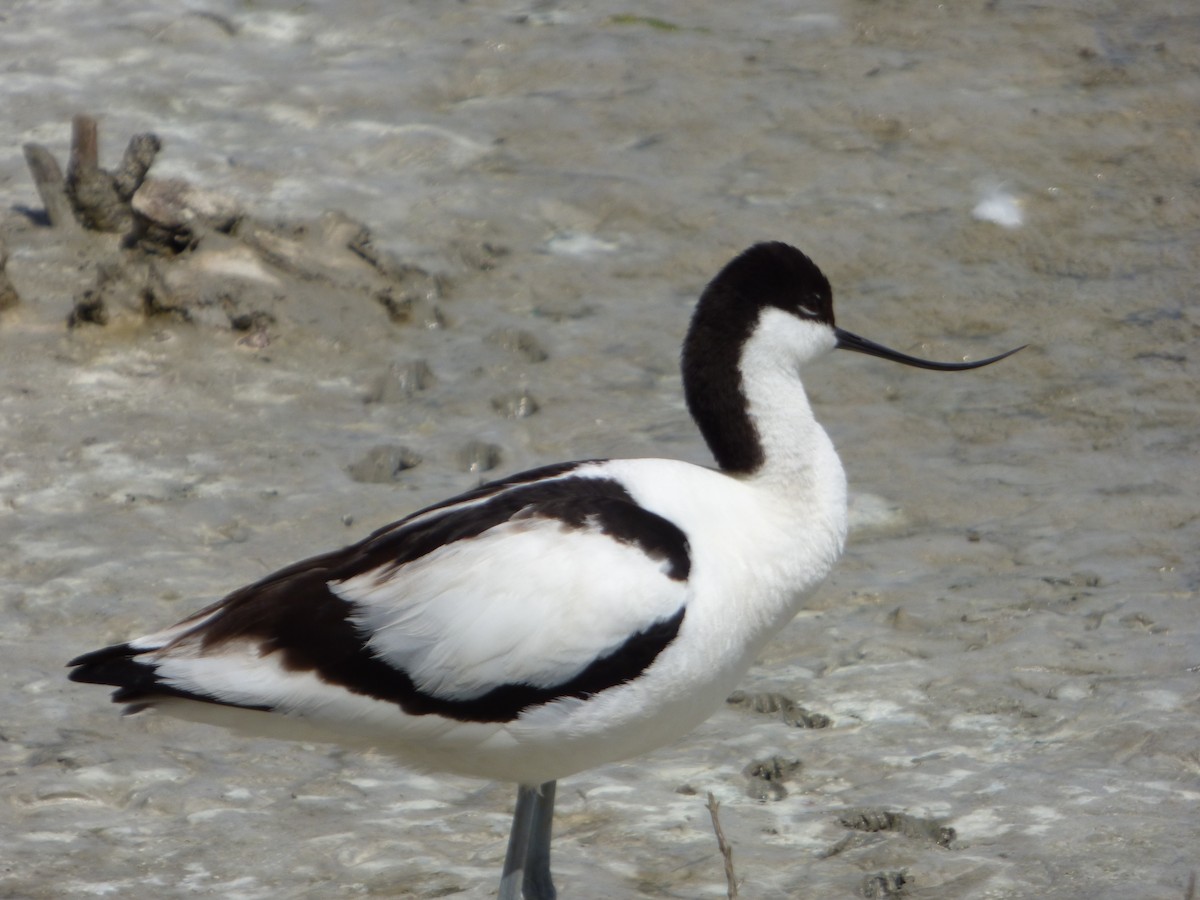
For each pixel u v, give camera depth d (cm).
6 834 771
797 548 721
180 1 1941
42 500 1108
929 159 1648
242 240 1390
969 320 1411
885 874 741
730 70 1812
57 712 880
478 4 1989
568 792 830
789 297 755
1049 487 1162
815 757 852
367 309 1380
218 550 1055
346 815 804
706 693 705
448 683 670
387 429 1236
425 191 1572
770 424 742
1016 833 770
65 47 1809
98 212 1420
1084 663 927
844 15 1952
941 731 873
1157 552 1066
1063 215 1557
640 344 1363
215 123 1667
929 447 1233
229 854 762
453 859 764
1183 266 1473
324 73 1789
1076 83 1783
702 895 734
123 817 793
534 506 689
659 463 727
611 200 1568
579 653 670
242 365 1296
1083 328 1392
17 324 1308
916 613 994
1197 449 1207
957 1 1975
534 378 1312
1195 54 1825
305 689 670
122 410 1223
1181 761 828
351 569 684
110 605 982
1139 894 713
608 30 1912
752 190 1593
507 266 1479
